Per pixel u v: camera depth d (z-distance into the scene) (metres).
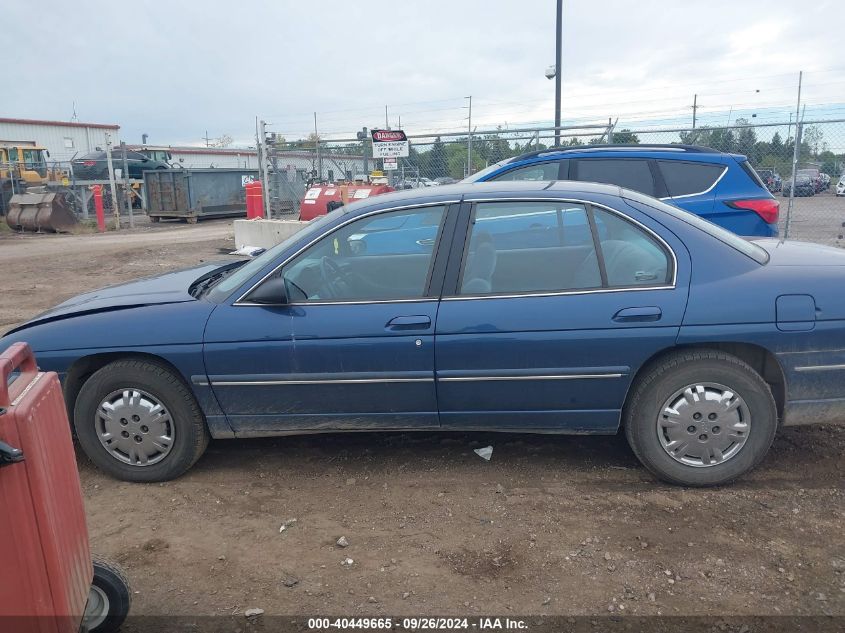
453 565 3.23
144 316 4.05
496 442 4.55
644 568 3.14
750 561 3.16
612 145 7.64
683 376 3.69
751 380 3.66
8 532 2.12
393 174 15.28
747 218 7.12
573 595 2.98
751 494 3.76
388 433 4.77
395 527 3.58
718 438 3.73
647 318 3.66
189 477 4.22
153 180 26.20
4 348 4.11
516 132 12.32
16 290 11.33
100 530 3.65
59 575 2.22
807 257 3.95
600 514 3.61
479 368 3.79
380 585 3.11
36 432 2.16
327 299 3.96
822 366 3.66
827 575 3.05
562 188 4.03
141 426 4.06
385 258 3.99
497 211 3.96
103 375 4.03
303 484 4.09
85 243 18.81
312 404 3.97
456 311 3.79
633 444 3.85
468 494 3.88
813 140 11.88
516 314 3.75
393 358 3.82
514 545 3.36
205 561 3.35
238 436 4.12
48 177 28.02
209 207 26.56
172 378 4.00
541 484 3.96
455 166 14.21
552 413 3.86
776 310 3.63
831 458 4.18
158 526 3.68
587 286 3.78
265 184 15.61
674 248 3.76
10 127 33.72
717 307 3.65
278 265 3.99
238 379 3.95
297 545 3.45
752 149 12.38
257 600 3.04
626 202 3.91
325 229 4.05
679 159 7.29
